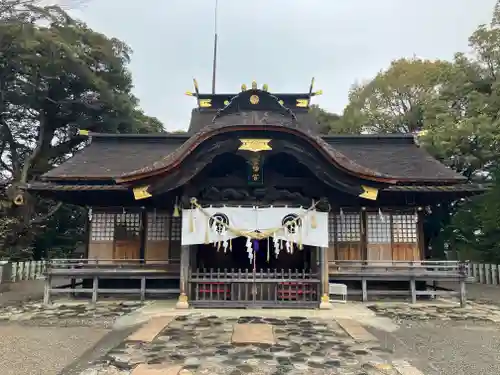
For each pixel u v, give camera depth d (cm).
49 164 3083
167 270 1397
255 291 1206
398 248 1547
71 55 2612
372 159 1720
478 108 2238
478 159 2247
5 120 2988
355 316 1120
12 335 948
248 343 823
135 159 1705
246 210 1191
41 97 2838
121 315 1164
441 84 3005
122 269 1397
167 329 952
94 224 1555
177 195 1263
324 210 1225
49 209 3031
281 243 1199
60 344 869
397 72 3531
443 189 1470
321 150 1148
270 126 1141
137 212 1555
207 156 1164
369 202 1555
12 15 1877
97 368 686
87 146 1847
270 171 1238
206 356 745
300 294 1219
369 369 683
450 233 2653
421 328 1024
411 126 3397
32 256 2745
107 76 3155
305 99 2203
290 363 708
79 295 1508
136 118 3625
